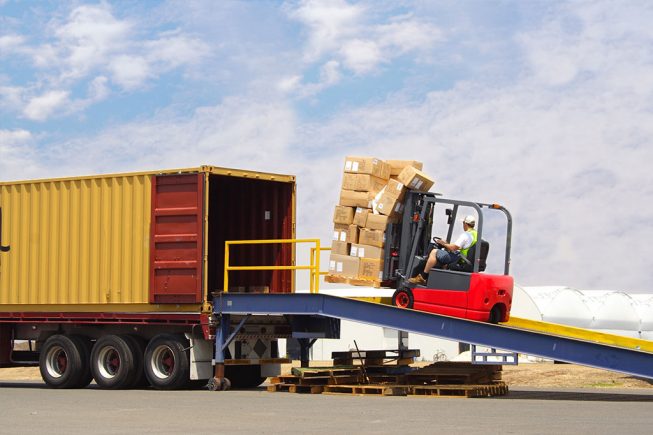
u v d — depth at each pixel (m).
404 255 16.83
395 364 19.73
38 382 24.31
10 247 19.77
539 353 15.23
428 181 16.97
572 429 10.34
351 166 17.14
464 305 16.02
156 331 18.38
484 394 15.90
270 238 19.05
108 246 18.55
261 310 17.23
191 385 19.08
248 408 13.27
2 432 10.37
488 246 16.67
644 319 40.44
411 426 10.73
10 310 19.72
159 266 17.89
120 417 12.05
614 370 14.80
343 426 10.77
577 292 40.62
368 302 16.36
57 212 19.23
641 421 11.23
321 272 17.72
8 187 19.86
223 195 19.78
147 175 18.14
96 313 18.64
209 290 19.67
